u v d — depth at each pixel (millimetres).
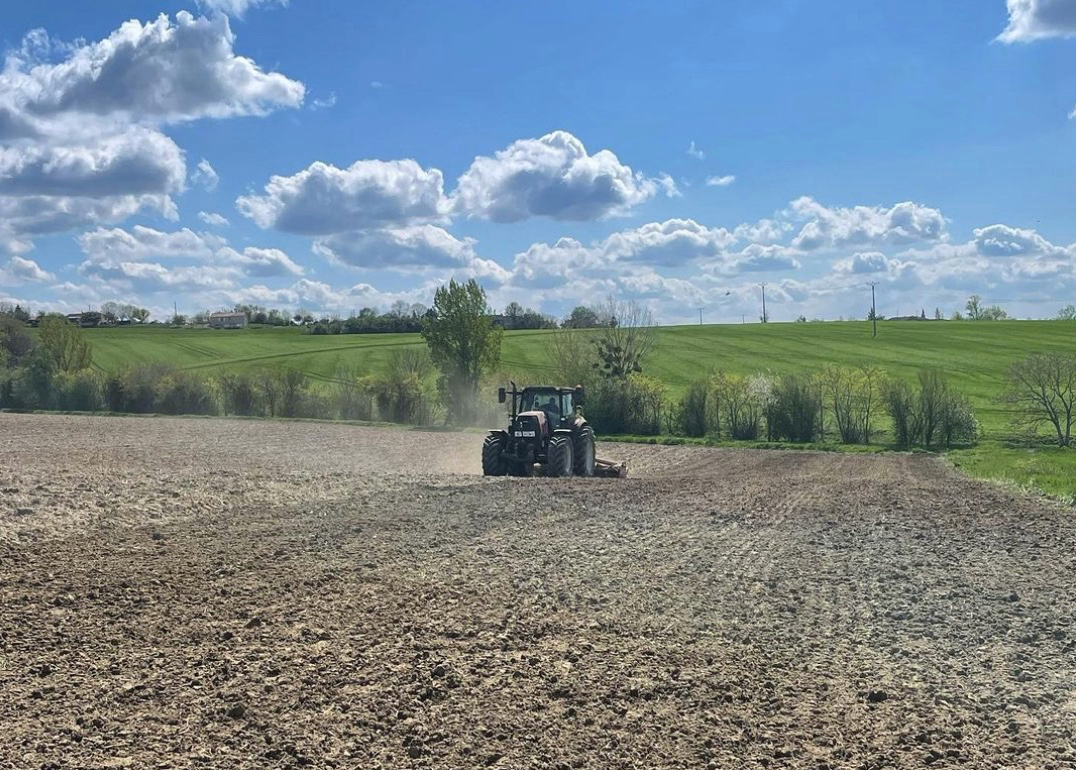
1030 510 17047
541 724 6254
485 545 12531
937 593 10281
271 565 10844
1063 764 5824
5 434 33719
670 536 13742
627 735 6117
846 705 6805
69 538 12219
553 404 23219
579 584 10344
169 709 6352
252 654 7539
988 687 7262
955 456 32344
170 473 19703
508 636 8242
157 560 10992
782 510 16766
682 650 8039
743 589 10359
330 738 5918
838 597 10062
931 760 5844
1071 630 8859
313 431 39469
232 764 5520
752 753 5887
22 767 5402
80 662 7289
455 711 6438
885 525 15109
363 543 12375
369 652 7664
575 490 18875
